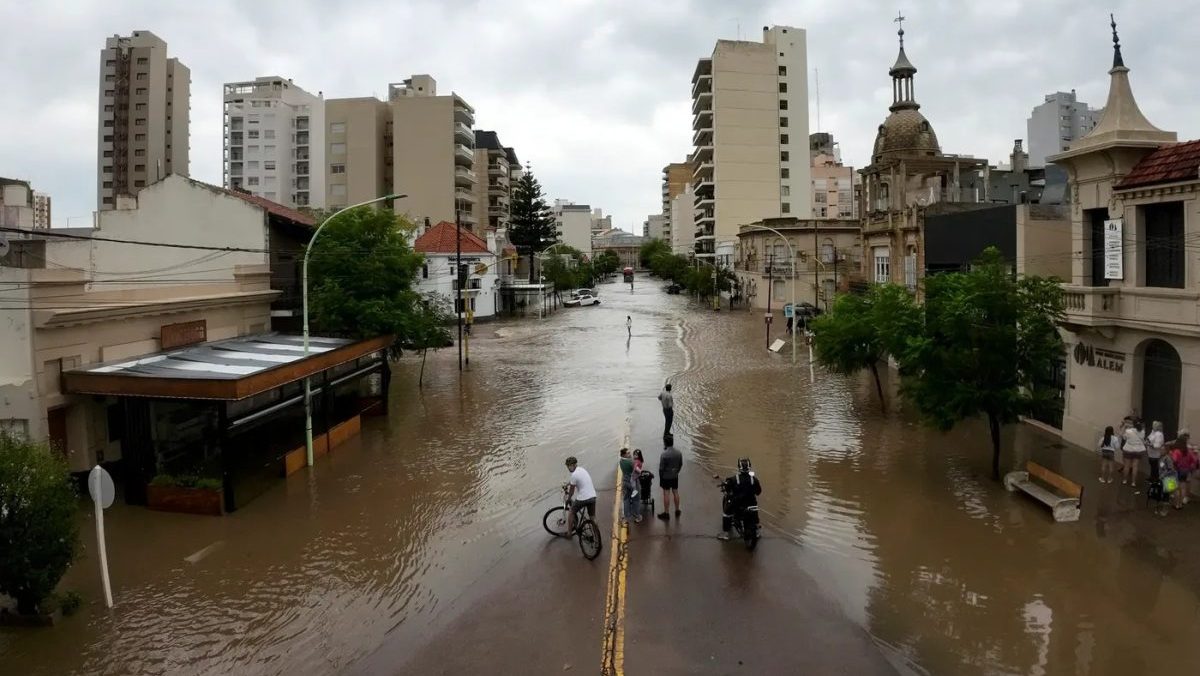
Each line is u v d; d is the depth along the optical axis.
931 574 11.41
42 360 15.27
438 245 56.22
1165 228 15.75
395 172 75.81
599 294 102.38
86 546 13.37
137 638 10.01
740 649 9.18
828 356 24.58
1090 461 17.27
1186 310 14.83
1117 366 17.20
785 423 22.44
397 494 16.17
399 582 11.65
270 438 21.38
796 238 64.94
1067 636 9.55
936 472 16.89
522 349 42.09
